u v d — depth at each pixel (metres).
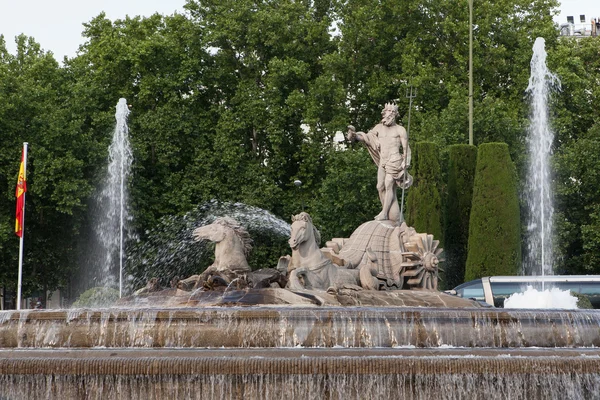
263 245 54.28
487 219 46.19
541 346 23.27
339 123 59.28
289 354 20.67
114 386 20.59
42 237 55.59
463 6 63.88
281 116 59.31
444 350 21.27
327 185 54.91
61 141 54.41
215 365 20.28
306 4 64.81
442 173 54.25
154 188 57.84
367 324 22.97
